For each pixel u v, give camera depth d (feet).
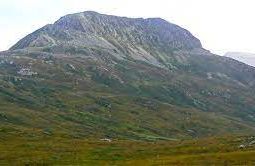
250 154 313.12
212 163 296.51
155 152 392.88
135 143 488.02
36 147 449.48
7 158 378.73
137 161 330.54
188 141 474.90
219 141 430.20
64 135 631.97
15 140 517.96
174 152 384.68
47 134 628.28
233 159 304.09
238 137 444.96
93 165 321.11
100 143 487.20
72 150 424.46
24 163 346.54
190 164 297.53
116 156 377.30
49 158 369.91
